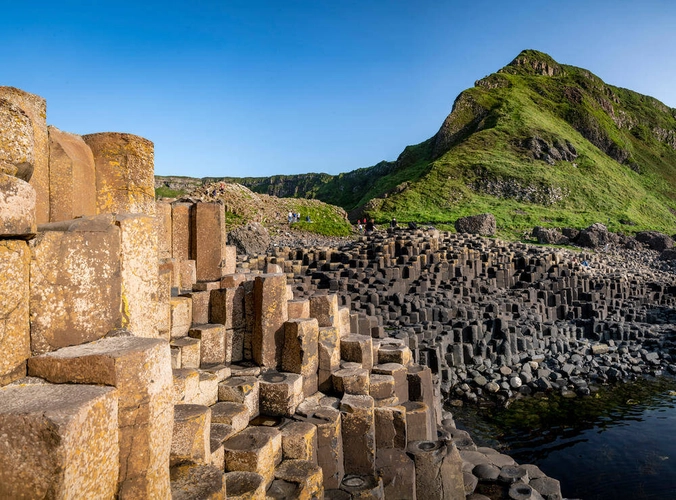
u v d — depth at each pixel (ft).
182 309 25.99
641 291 107.86
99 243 14.75
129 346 12.51
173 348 23.71
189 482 14.51
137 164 23.25
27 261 12.82
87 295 14.30
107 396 11.09
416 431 26.71
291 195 551.18
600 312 85.25
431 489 24.64
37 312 13.05
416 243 91.09
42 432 9.43
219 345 26.16
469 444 34.76
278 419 23.25
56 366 12.03
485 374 58.44
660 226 243.40
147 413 11.99
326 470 22.66
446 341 59.11
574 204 248.52
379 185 343.46
